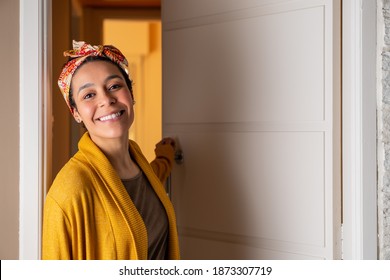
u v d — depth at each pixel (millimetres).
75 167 1420
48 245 1383
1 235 1621
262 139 1855
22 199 1600
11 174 1618
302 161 1755
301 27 1757
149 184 1649
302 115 1754
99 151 1461
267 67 1839
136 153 1646
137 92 4535
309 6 1736
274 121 1824
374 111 1703
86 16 3713
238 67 1914
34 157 1599
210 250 2006
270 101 1833
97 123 1476
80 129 3141
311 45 1731
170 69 2129
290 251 1786
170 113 2129
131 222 1429
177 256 1669
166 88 2143
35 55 1603
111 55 1506
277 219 1816
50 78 1667
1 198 1623
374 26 1705
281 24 1805
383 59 1703
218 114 1970
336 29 1694
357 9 1658
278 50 1812
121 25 4488
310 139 1735
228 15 1940
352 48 1670
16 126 1615
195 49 2037
